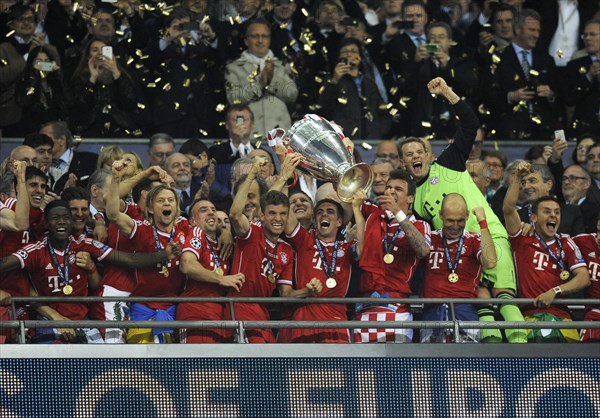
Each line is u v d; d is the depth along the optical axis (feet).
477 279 96.58
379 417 88.69
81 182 106.52
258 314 93.56
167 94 119.65
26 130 117.19
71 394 86.12
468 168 108.58
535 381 90.33
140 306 92.89
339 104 119.85
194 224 95.30
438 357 89.71
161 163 110.32
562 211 108.47
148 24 121.49
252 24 120.26
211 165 110.42
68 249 92.63
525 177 107.55
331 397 88.43
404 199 96.84
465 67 123.44
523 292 97.45
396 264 95.96
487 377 90.07
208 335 91.15
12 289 91.97
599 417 90.38
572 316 100.89
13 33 118.11
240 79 119.96
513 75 124.77
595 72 126.62
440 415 89.20
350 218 97.55
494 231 98.32
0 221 92.27
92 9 119.14
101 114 116.67
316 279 93.25
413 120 122.31
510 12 126.62
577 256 97.45
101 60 115.96
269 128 119.14
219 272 93.66
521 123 124.98
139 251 93.15
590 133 125.08
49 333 89.97
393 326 91.09
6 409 85.20
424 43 124.98
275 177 104.58
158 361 87.25
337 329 92.79
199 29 121.39
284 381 88.22
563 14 134.31
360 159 106.42
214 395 87.45
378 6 133.69
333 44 124.36
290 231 95.30
